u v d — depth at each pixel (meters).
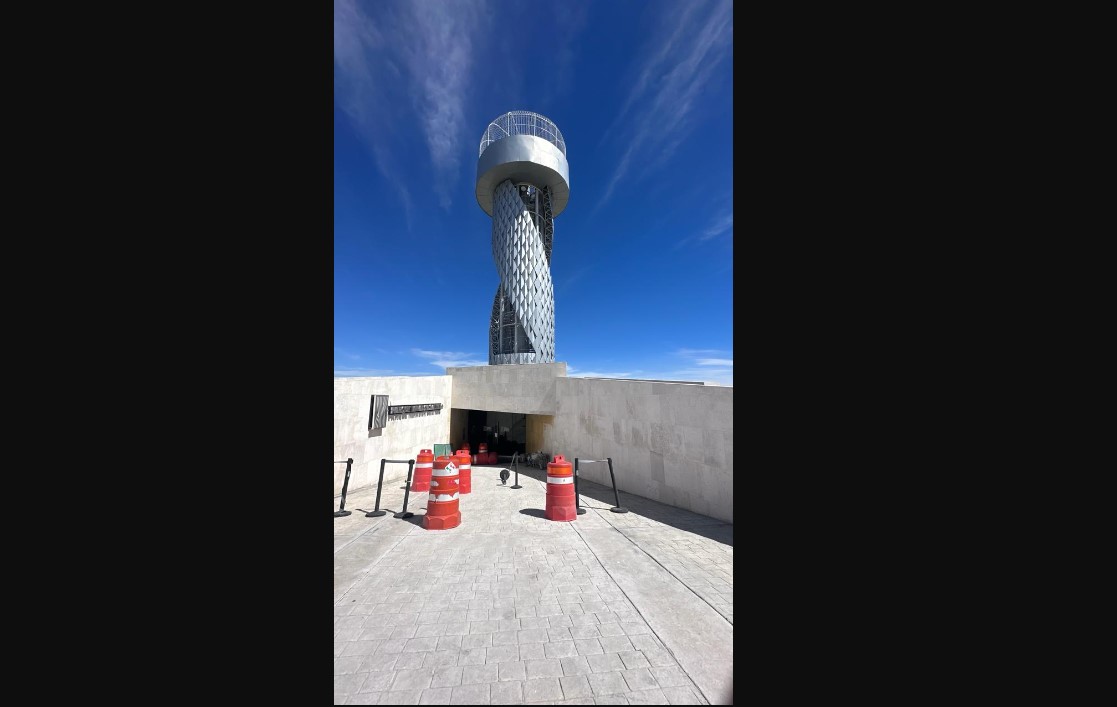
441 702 2.46
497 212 28.80
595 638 3.16
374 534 5.75
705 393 6.89
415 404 11.31
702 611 3.56
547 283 27.69
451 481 6.15
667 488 7.67
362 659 2.87
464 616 3.48
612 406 9.34
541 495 8.29
